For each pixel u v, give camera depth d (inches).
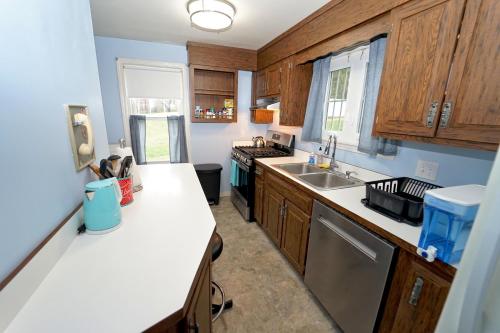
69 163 37.0
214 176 130.1
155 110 125.8
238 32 98.3
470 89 36.6
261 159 104.6
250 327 58.1
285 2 71.1
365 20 58.9
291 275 77.0
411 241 38.3
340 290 55.0
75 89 40.9
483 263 17.8
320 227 61.1
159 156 132.2
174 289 25.7
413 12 44.5
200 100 132.0
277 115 130.8
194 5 72.6
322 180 84.0
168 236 36.6
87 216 36.1
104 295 24.6
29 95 27.0
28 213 25.9
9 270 22.4
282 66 100.4
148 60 117.0
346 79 83.1
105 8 77.4
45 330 20.6
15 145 24.2
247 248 91.9
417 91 44.7
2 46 22.6
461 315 19.4
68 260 30.3
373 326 45.9
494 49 33.4
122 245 33.9
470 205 28.9
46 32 31.6
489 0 33.3
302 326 58.8
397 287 41.2
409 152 60.8
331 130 91.5
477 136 36.3
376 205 50.8
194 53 115.3
